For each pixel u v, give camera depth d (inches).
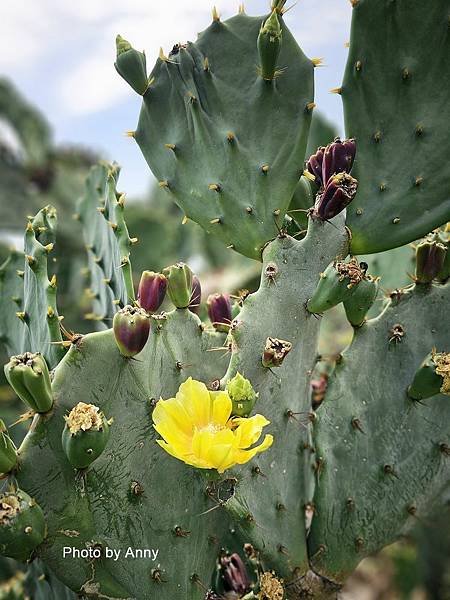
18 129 90.0
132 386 20.0
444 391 23.5
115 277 25.1
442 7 24.0
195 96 23.8
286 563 22.6
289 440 23.0
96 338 19.3
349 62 24.5
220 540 22.5
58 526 18.9
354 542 23.7
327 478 23.6
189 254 83.7
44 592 26.8
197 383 18.7
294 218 26.2
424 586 66.2
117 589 19.9
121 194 24.3
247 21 24.1
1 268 27.8
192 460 17.8
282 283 22.3
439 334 25.0
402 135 24.8
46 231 24.1
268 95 23.6
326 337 60.2
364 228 24.6
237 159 23.7
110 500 19.6
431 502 24.7
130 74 24.1
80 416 17.8
